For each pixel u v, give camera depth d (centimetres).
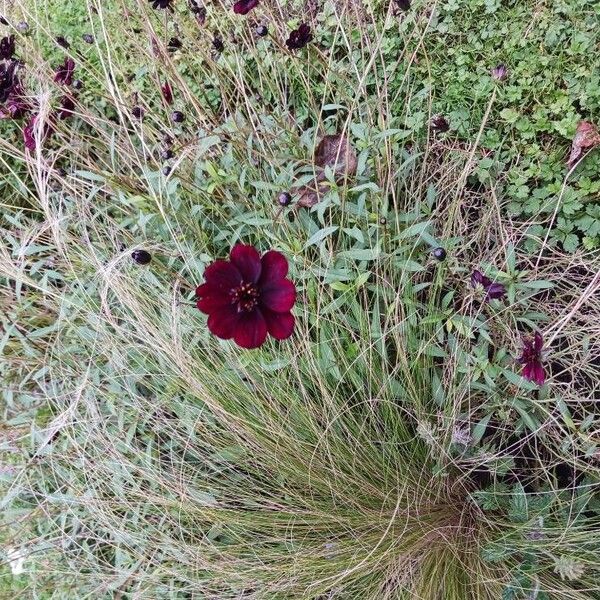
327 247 37
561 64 36
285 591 34
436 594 32
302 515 35
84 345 40
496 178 37
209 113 41
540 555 32
